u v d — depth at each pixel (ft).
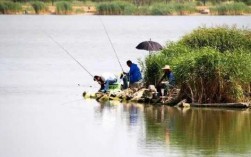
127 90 277.85
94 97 282.77
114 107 258.37
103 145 200.75
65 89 307.58
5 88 308.81
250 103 256.32
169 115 242.37
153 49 287.28
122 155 190.29
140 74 280.51
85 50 488.85
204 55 256.93
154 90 266.16
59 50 492.13
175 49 285.23
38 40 588.91
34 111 250.98
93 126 224.74
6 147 199.21
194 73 256.93
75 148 197.67
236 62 257.96
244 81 258.78
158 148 197.06
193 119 235.81
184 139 207.31
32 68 382.83
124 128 221.87
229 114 245.04
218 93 257.96
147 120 233.96
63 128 221.87
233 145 200.75
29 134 213.87
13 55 453.99
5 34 652.48
